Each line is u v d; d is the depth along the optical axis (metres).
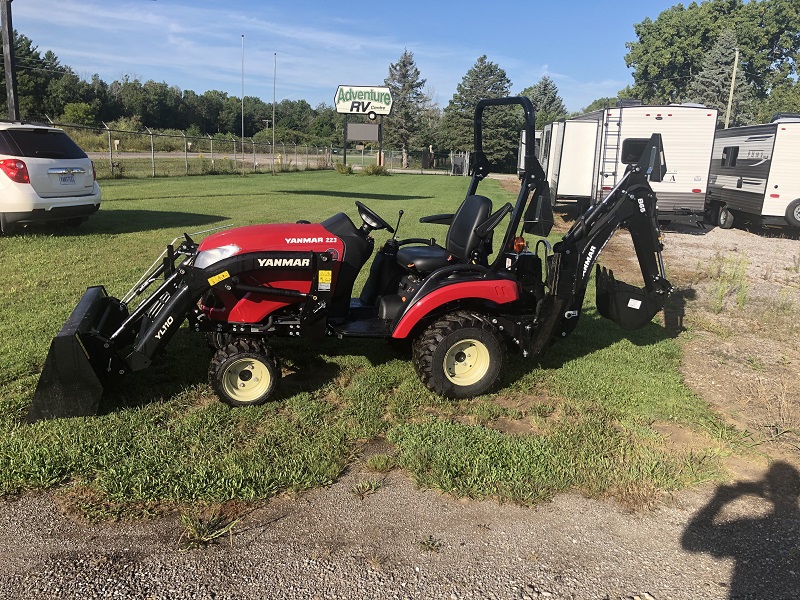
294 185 25.66
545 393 4.85
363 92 41.56
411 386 4.77
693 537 3.15
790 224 14.84
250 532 3.05
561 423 4.27
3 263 8.09
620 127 15.09
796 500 3.50
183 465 3.52
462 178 38.22
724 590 2.78
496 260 4.90
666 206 15.36
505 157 52.62
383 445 3.95
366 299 5.22
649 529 3.20
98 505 3.19
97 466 3.49
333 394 4.64
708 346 6.22
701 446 4.08
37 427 3.87
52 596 2.60
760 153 15.12
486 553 2.97
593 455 3.82
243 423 4.11
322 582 2.73
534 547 3.03
